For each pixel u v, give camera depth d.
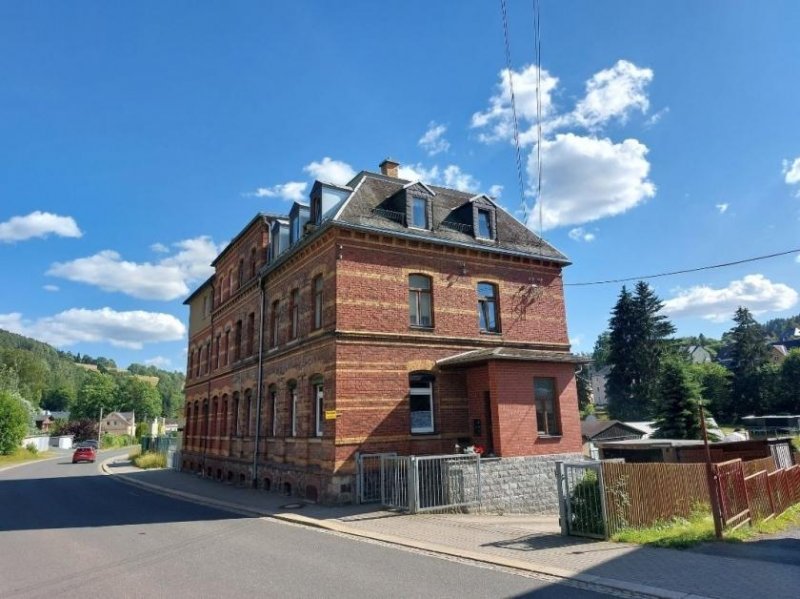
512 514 15.33
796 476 14.56
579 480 11.09
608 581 7.46
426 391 18.14
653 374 56.56
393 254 18.38
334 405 16.38
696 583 7.19
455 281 19.45
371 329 17.36
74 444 91.44
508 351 17.41
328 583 7.81
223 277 30.48
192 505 18.06
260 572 8.55
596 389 106.75
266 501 17.80
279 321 21.80
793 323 165.62
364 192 19.31
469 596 7.06
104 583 8.11
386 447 16.81
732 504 10.40
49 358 172.12
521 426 17.00
